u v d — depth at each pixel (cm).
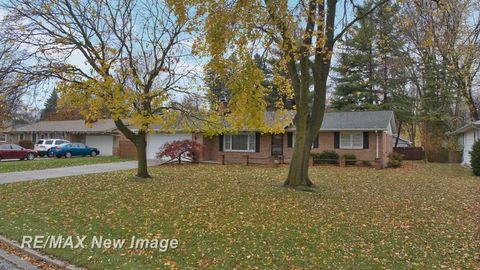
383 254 621
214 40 975
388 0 1242
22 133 4562
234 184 1426
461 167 2492
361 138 2466
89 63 1364
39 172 1933
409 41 3017
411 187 1420
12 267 577
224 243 667
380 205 1036
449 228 797
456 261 595
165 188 1316
